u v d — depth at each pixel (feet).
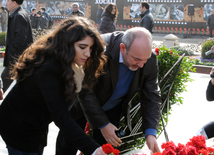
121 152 9.92
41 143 7.07
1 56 36.76
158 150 7.72
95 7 73.15
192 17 69.00
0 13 56.34
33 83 6.06
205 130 9.91
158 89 8.40
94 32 5.89
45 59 5.93
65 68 5.83
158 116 8.11
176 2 69.56
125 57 7.43
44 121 6.75
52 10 76.02
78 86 6.47
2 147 12.29
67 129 5.87
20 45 16.44
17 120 6.64
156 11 71.31
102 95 8.20
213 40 35.22
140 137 10.07
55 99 5.86
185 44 55.11
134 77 7.88
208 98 10.32
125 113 8.82
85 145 5.82
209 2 67.15
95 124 7.78
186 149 6.09
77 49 5.82
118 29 73.72
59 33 5.87
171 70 9.43
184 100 20.02
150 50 7.00
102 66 6.90
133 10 72.02
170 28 71.20
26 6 77.15
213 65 31.58
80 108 8.91
